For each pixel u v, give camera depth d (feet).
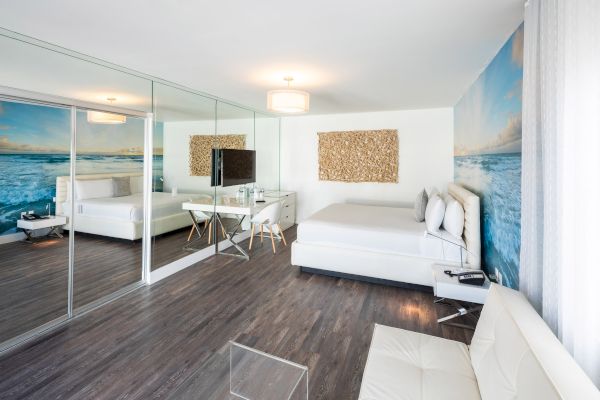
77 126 9.25
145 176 11.32
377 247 11.30
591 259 4.12
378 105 16.81
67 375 6.43
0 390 5.97
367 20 6.91
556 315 4.89
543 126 5.24
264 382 5.81
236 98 14.83
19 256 8.67
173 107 12.34
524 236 6.10
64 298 9.62
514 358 4.07
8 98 7.64
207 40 8.00
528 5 5.90
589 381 3.25
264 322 8.69
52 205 8.94
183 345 7.56
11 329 8.10
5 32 7.41
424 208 12.53
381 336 5.99
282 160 21.35
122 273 10.84
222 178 15.26
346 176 19.84
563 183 4.48
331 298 10.25
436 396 4.47
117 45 8.30
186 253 13.19
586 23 4.09
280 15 6.68
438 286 8.45
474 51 8.86
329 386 6.24
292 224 20.81
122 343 7.59
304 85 12.52
